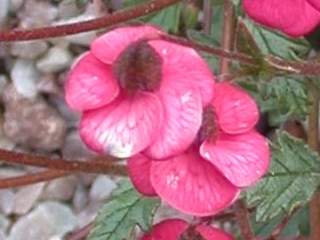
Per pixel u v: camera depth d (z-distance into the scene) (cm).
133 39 10
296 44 13
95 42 10
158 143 9
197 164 9
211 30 14
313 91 13
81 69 10
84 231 15
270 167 11
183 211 9
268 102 13
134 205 12
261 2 11
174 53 10
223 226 14
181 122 9
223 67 12
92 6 15
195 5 15
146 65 9
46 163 11
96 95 9
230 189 9
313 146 13
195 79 9
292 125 15
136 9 11
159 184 9
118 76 9
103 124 9
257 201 11
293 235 14
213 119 10
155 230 11
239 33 11
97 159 13
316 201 13
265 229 13
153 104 9
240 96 10
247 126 10
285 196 11
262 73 11
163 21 14
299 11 10
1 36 11
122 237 12
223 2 13
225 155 10
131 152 9
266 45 13
